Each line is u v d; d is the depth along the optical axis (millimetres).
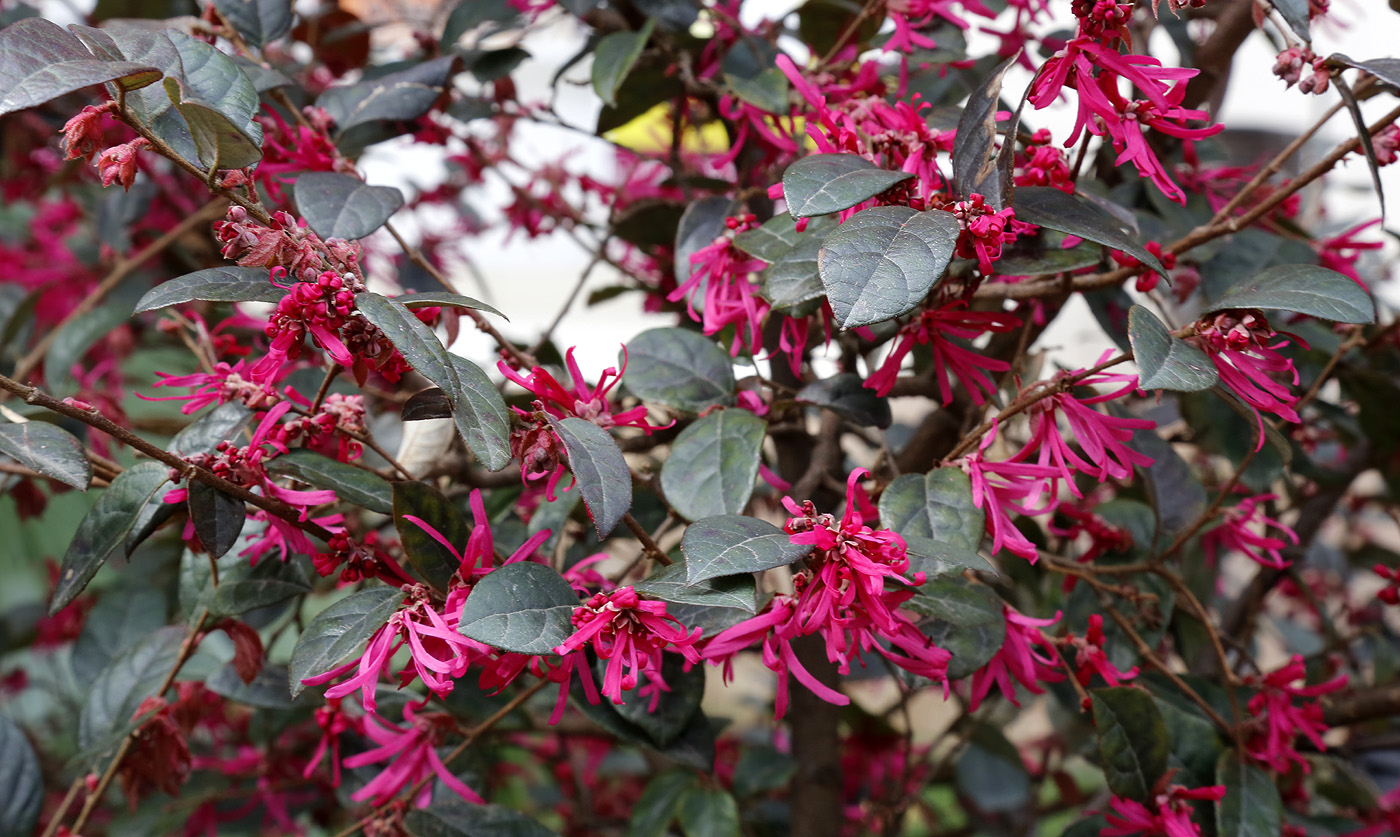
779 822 1090
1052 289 729
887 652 639
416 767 729
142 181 1084
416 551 643
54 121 1073
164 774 763
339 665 612
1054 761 1428
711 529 601
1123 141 639
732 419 695
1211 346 630
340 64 1113
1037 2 792
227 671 781
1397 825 918
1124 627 781
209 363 786
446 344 712
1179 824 725
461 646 609
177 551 1107
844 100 737
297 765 976
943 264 593
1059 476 654
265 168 747
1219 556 1020
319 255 613
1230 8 803
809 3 846
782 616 619
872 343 775
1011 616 696
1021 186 674
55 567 1368
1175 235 814
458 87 965
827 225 680
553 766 1325
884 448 773
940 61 790
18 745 800
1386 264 1298
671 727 727
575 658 623
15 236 1350
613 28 881
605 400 667
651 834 824
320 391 665
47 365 938
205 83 637
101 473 727
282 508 666
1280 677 768
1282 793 941
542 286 2629
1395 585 798
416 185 1199
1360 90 700
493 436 604
